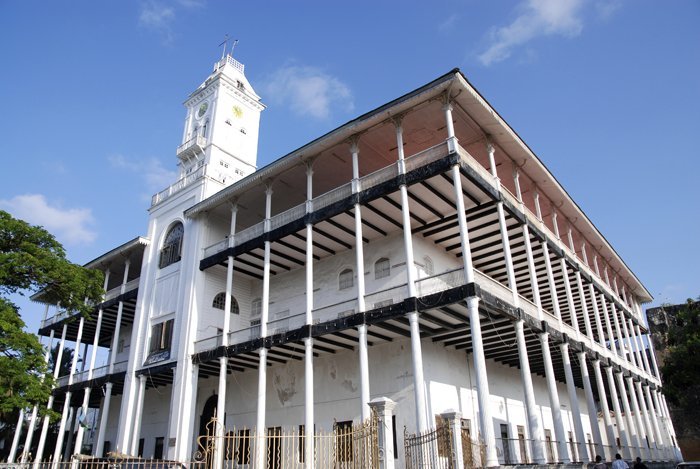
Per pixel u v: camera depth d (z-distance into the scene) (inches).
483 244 1112.2
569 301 1138.7
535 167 1107.3
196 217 1322.6
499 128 984.3
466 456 600.4
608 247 1491.1
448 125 882.1
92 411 2010.3
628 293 1796.3
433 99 906.1
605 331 1752.0
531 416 805.2
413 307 821.2
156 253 1418.6
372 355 1035.9
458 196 831.1
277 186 1218.0
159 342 1270.9
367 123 971.3
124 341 1688.0
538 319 936.9
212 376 1298.0
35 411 1120.8
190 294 1228.5
